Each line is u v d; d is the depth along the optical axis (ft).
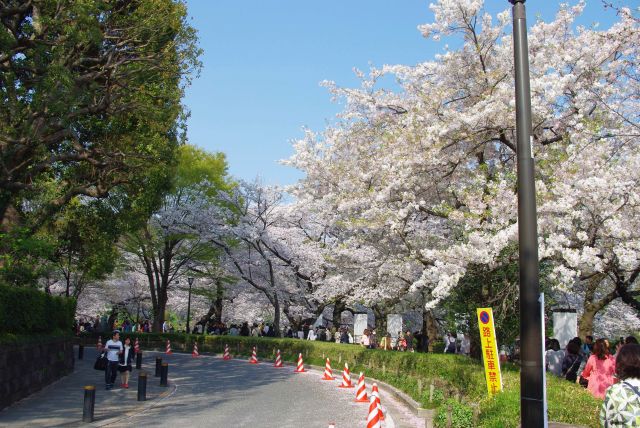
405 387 50.80
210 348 113.50
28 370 48.80
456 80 53.78
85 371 72.64
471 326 50.83
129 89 61.21
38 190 61.36
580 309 71.56
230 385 61.57
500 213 44.09
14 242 53.98
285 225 113.19
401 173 48.93
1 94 52.85
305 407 45.52
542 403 19.03
